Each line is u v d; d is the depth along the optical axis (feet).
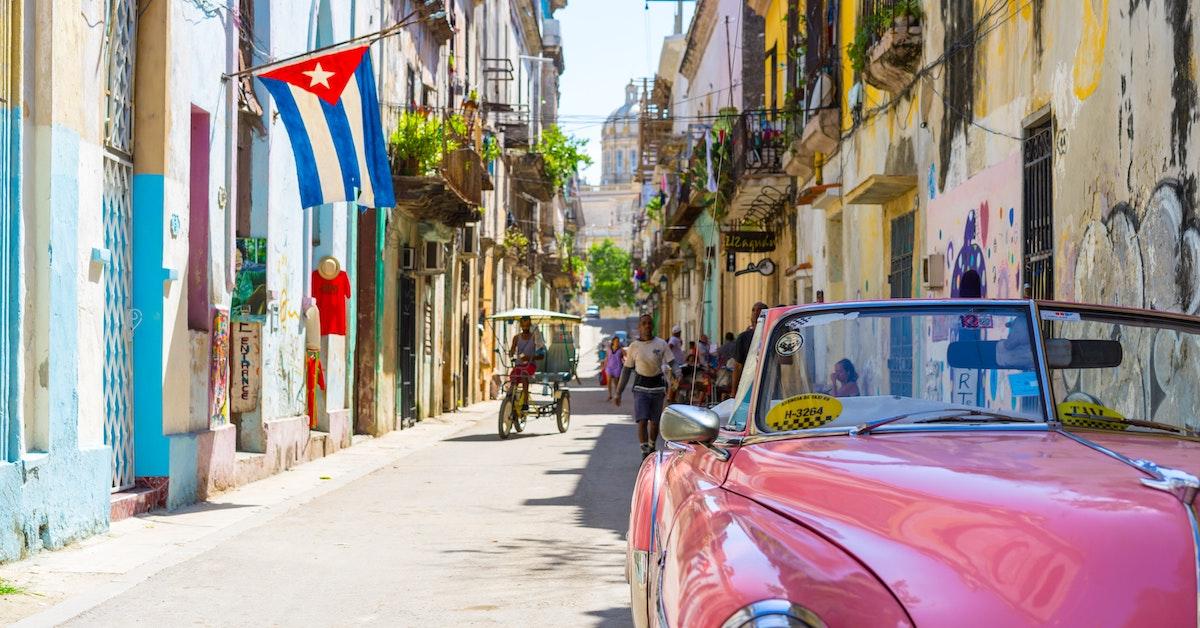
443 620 20.02
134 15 33.30
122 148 32.71
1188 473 9.09
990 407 12.98
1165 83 24.67
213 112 38.68
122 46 32.50
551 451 56.54
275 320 47.14
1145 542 8.20
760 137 82.43
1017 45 35.12
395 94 72.13
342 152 39.09
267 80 38.99
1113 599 7.90
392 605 21.29
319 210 56.95
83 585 23.09
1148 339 13.60
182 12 35.37
